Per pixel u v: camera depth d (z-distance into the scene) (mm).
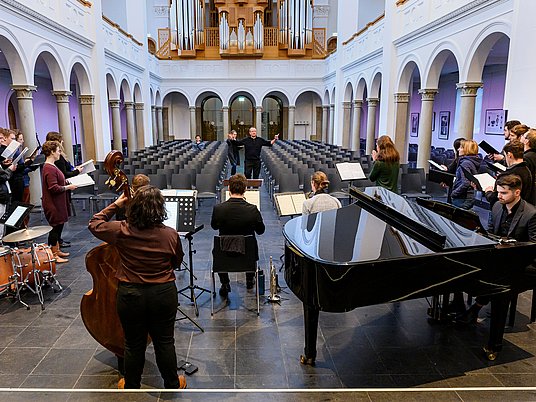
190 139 23797
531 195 4160
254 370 3342
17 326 4043
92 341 3781
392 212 3930
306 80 21859
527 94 6074
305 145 17156
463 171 5527
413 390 2844
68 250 6250
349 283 2820
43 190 5543
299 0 20781
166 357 2840
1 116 14789
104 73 12781
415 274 2889
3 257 4316
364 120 23438
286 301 4598
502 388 2824
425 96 10281
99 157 12508
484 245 2984
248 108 24625
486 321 4172
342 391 2863
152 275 2691
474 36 8008
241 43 20922
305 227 3746
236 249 3984
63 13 10148
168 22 22609
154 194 2713
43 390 2734
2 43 7809
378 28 13125
